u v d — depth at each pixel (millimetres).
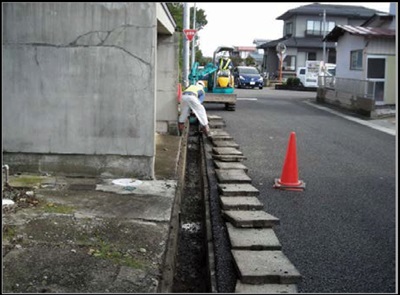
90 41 6586
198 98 11281
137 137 6789
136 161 6859
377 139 12039
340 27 20312
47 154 6805
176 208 5879
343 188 7418
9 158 6812
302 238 5316
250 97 24406
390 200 6832
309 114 17062
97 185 6492
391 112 16375
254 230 5281
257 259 4473
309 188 7363
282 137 11852
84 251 4426
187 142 11367
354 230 5609
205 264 5012
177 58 10539
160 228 5102
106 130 6770
